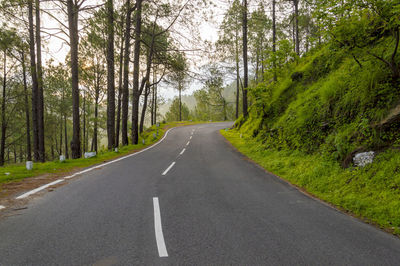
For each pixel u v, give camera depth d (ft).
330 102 27.55
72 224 11.32
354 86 24.59
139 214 12.78
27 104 74.95
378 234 11.08
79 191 17.20
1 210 13.17
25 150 118.11
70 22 36.88
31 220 11.76
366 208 14.05
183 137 78.89
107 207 13.80
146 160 34.14
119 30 37.52
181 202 15.05
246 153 41.09
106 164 30.40
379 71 21.59
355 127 21.29
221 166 29.35
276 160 29.53
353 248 9.64
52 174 23.66
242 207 14.47
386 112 18.94
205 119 216.74
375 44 24.82
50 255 8.55
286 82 49.49
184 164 30.58
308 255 9.00
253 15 73.72
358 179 17.30
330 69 37.09
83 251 8.89
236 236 10.47
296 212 13.85
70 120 122.42
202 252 9.04
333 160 21.75
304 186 20.13
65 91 90.27
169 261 8.38
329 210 14.39
